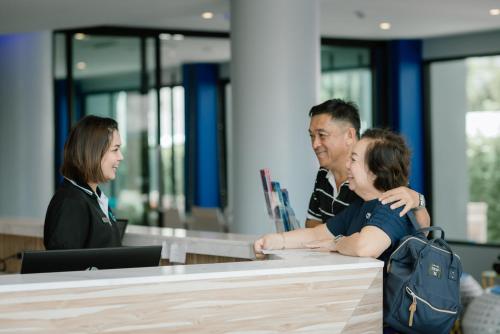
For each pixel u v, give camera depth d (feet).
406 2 28.27
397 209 9.73
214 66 39.93
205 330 8.51
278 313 8.93
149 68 34.83
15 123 31.55
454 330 22.25
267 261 9.45
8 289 7.56
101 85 34.04
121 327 8.07
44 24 27.91
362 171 10.16
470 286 22.97
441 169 38.22
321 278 9.16
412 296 9.21
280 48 22.17
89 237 11.66
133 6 25.23
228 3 25.23
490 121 36.63
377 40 38.19
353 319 9.36
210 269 8.77
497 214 36.60
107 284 8.00
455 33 36.06
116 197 34.86
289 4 22.22
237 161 22.75
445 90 37.86
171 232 13.98
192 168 39.24
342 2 28.04
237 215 22.74
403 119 38.09
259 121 22.27
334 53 37.99
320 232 10.93
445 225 38.19
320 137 12.09
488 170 36.86
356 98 38.42
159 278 8.26
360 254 9.66
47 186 32.09
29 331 7.64
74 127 11.81
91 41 33.81
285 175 22.13
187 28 34.42
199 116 39.47
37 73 31.91
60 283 7.79
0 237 17.07
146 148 35.12
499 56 36.17
